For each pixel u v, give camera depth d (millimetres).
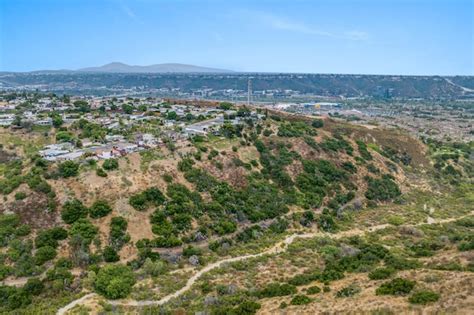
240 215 102312
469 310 45969
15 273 74625
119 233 85188
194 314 60875
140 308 65938
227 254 88188
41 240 80625
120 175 98875
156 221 91188
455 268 64000
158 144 120188
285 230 103188
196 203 100812
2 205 87375
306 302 58250
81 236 82750
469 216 118750
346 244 94500
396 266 71438
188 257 84812
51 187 92000
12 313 63812
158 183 101500
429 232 103250
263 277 76500
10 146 135000
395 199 132125
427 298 50625
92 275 73625
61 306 66438
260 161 128875
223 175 115875
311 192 121500
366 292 58188
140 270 78062
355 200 125188
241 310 58469
